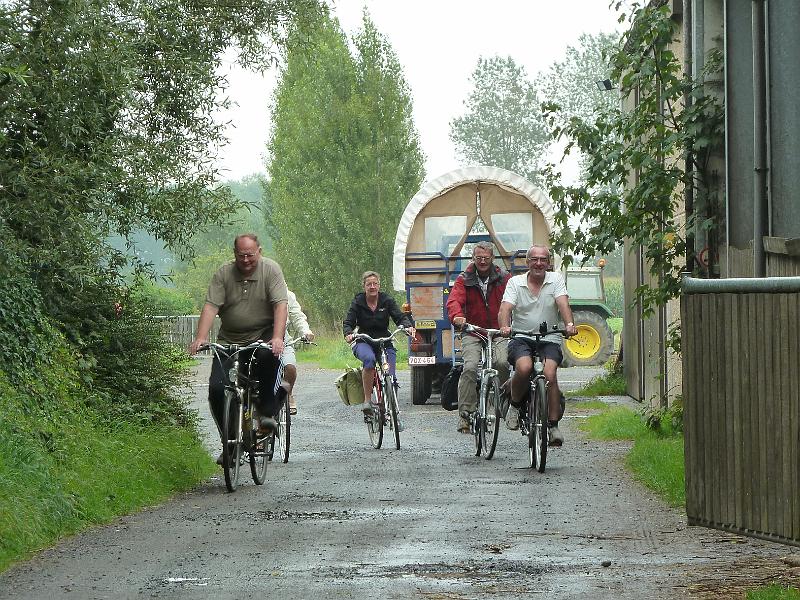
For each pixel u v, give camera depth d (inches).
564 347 1831.9
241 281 573.3
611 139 767.1
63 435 537.0
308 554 382.6
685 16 771.4
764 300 293.0
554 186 772.6
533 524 442.6
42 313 628.7
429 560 370.0
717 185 735.7
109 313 700.0
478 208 1210.6
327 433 924.0
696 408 313.4
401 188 2706.7
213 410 569.0
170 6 657.0
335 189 2674.7
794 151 564.4
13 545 386.0
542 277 642.2
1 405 501.0
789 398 284.5
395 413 782.5
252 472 586.6
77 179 555.5
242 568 360.8
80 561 377.1
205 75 661.3
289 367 702.5
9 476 436.1
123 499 502.3
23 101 513.3
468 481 588.7
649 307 762.8
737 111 641.0
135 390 696.4
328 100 2687.0
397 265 1201.4
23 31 511.8
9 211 524.4
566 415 1002.1
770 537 290.7
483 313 740.0
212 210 673.0
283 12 717.9
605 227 766.5
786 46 571.8
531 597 315.6
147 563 371.6
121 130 609.6
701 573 344.5
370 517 465.4
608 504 496.1
